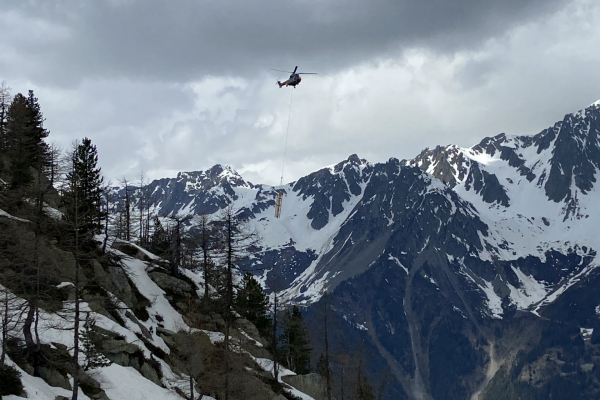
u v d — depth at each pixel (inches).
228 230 2650.1
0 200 2438.5
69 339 2524.6
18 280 2244.1
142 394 2588.6
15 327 2292.1
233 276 2913.4
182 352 3157.0
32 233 2297.0
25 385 2089.1
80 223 2150.6
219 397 2928.2
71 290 2699.3
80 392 2338.8
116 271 3319.4
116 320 2979.8
